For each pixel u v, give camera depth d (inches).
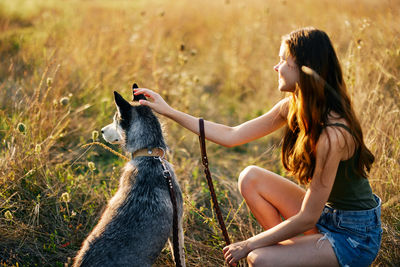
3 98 168.4
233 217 123.6
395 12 194.4
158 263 110.0
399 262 107.5
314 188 80.4
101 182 144.3
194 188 148.0
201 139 100.3
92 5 387.2
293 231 83.0
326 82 78.5
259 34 277.4
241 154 181.6
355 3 249.8
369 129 142.9
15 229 110.7
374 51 170.9
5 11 327.3
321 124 79.5
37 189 125.3
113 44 235.6
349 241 82.6
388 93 163.8
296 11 316.2
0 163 123.7
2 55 220.4
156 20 286.8
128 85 191.6
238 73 254.7
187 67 271.7
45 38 232.2
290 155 96.1
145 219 90.0
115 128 108.0
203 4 400.8
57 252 109.8
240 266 105.8
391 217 118.7
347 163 81.1
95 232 90.5
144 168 98.7
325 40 80.0
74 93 180.5
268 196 99.5
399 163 134.3
